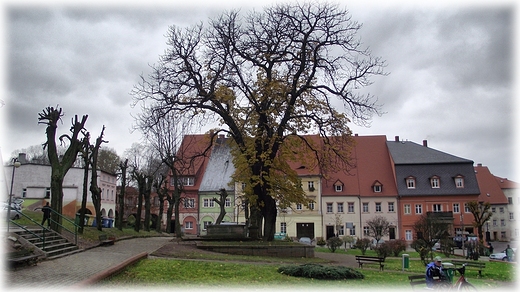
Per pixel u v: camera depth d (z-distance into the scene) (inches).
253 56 1306.6
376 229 2319.1
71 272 631.8
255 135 1279.5
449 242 1690.5
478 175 3693.4
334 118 1290.6
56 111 1051.9
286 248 1131.9
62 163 1034.1
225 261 912.3
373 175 3075.8
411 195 2940.5
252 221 1596.9
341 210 2989.7
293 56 1285.7
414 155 3102.9
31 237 840.3
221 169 3213.6
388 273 878.4
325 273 695.7
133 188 3698.3
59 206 1004.6
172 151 1849.2
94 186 1374.3
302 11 1267.2
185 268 707.4
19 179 2551.7
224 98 1258.0
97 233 1264.8
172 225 3149.6
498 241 3427.7
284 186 1346.0
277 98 1259.2
